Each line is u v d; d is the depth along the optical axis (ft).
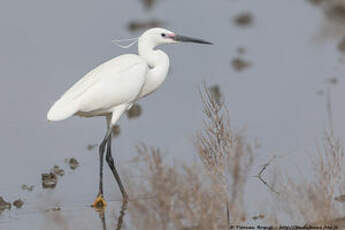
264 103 54.65
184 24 77.05
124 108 41.75
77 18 76.33
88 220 36.86
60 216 37.37
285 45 70.95
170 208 30.22
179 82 59.47
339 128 48.39
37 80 59.31
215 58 66.13
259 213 35.86
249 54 67.77
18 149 47.39
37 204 39.32
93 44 69.00
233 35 73.92
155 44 42.98
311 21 78.95
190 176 31.30
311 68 63.62
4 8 77.92
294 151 44.55
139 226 30.91
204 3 84.74
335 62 64.95
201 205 30.66
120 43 69.00
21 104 54.70
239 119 50.83
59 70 61.77
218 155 34.37
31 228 35.76
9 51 66.13
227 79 60.29
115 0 83.25
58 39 70.13
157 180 30.60
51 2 80.74
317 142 45.62
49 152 46.96
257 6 84.64
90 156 46.44
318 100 54.80
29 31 71.72
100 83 40.52
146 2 82.07
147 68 42.09
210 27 76.48
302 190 40.47
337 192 36.76
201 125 49.29
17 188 41.65
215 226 30.63
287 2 86.17
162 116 52.44
